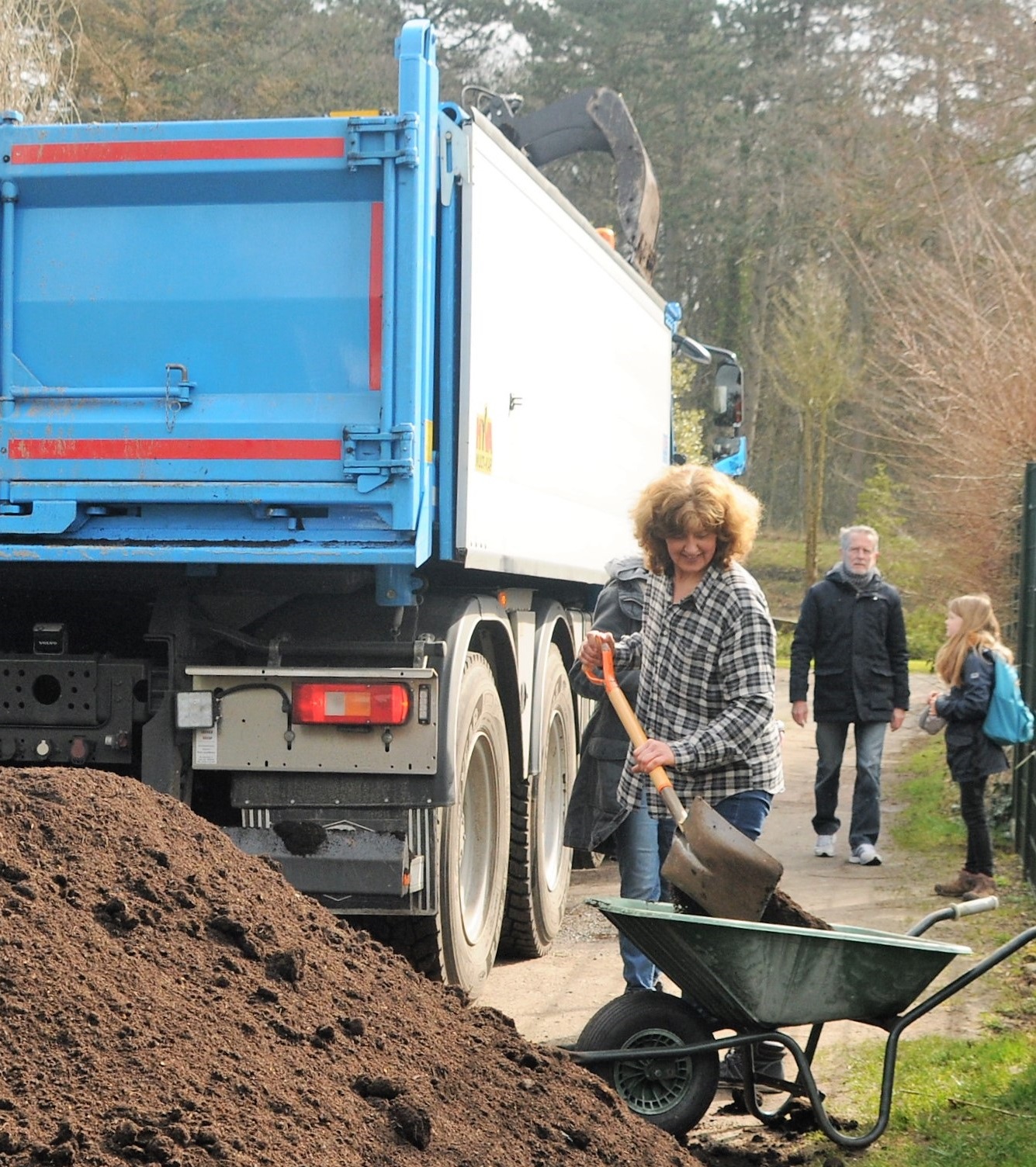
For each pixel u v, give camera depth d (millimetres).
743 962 4398
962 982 4605
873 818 10172
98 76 32656
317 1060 3684
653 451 11727
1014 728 8617
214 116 38688
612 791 6035
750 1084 4785
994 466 14359
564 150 13750
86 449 6031
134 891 4047
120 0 37750
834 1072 5719
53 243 6168
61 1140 3006
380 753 6062
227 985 3834
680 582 5305
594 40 50125
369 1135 3471
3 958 3504
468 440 6281
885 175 18547
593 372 9273
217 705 6109
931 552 19562
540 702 7957
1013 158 17438
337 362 6000
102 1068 3283
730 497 5168
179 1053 3434
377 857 6043
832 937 4363
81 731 6340
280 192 6023
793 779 14781
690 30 51031
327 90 41656
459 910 6395
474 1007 4586
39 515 6047
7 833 4023
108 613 6914
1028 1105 5086
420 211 5957
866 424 41688
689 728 5246
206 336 6074
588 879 10109
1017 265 14945
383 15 48625
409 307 5922
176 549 5980
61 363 6164
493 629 7160
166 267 6109
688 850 4645
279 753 6082
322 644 6199
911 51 19125
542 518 7906
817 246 44062
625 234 13477
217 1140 3117
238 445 5945
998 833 10680
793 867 10000
